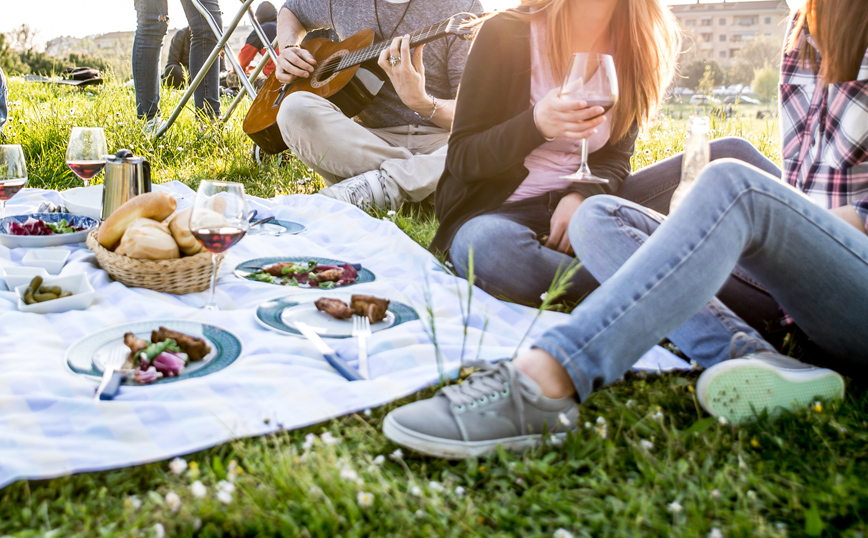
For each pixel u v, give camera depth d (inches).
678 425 57.0
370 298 71.5
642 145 173.9
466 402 51.6
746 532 42.8
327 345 65.5
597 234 69.2
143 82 200.5
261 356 62.5
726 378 55.1
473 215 88.5
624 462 51.5
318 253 100.6
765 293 70.0
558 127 74.7
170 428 51.7
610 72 71.2
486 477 49.3
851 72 63.5
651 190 92.7
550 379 52.3
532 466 49.1
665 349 68.8
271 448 51.3
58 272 83.6
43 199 123.0
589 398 59.9
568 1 82.6
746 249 55.7
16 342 64.2
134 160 98.4
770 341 70.1
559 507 45.6
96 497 46.0
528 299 85.4
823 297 56.3
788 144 74.3
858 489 46.7
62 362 61.6
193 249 82.5
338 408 55.5
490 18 86.4
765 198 53.3
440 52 142.1
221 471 47.2
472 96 85.0
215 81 209.0
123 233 83.2
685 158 77.0
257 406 55.1
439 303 80.7
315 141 135.6
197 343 60.5
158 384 56.6
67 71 374.9
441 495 46.6
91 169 102.2
